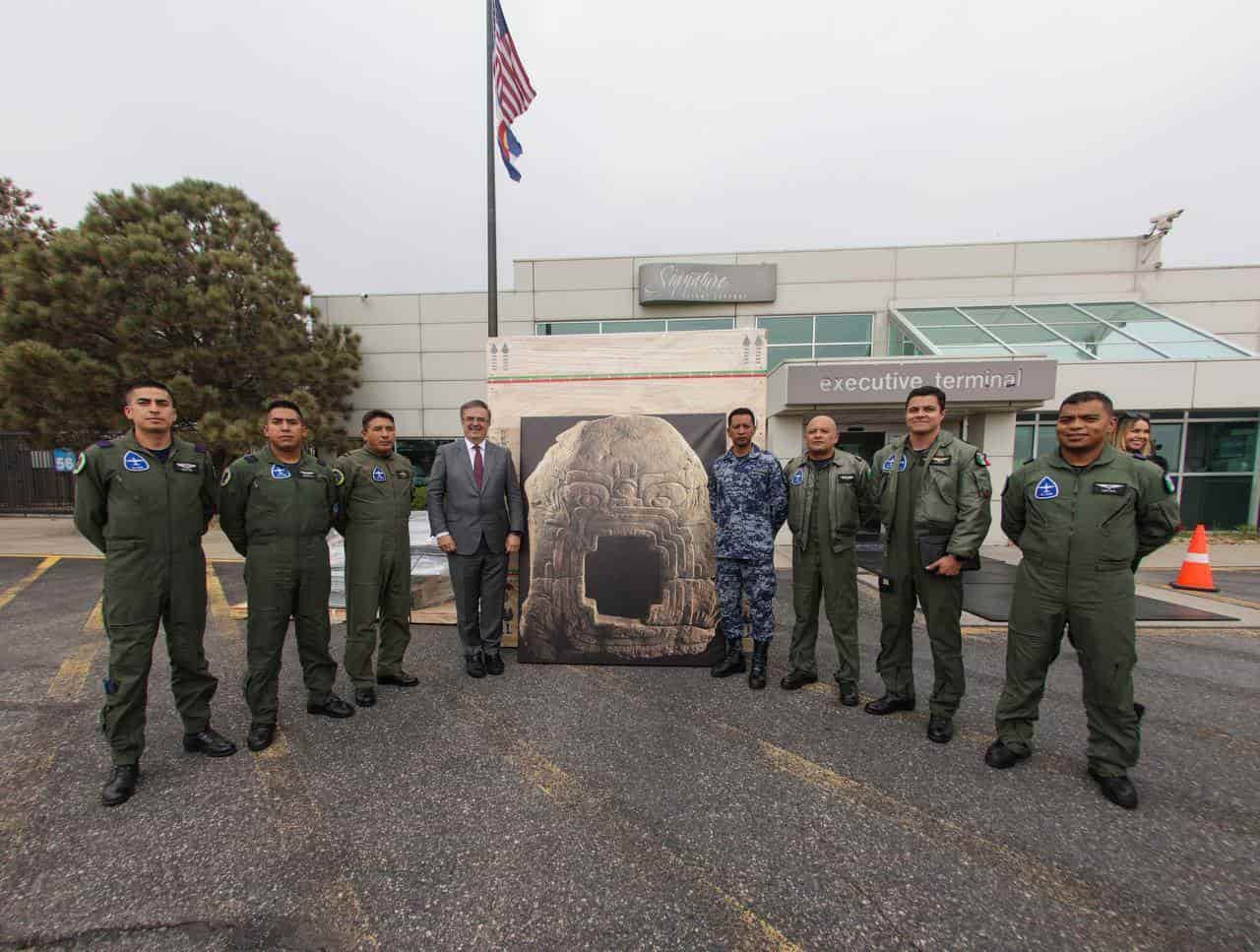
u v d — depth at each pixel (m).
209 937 1.70
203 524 2.78
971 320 11.84
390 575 3.56
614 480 4.18
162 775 2.62
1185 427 9.64
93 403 9.89
